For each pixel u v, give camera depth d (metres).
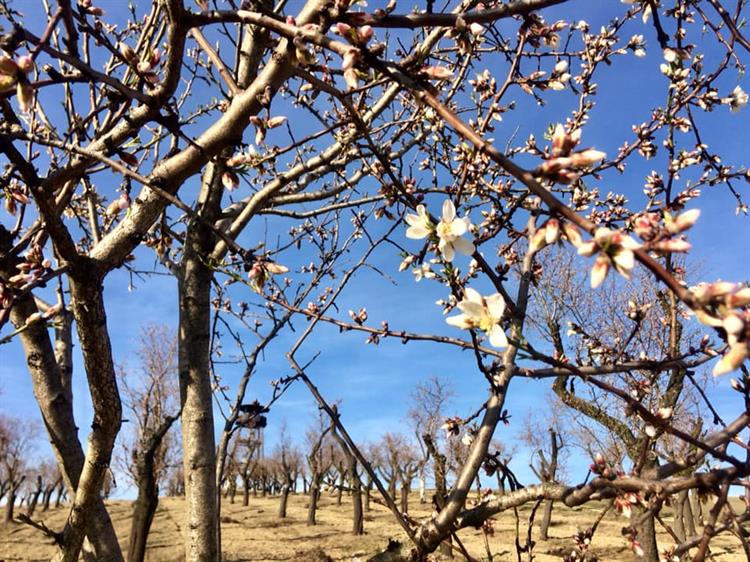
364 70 1.29
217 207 3.10
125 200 2.13
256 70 3.00
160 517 25.91
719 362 0.84
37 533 22.81
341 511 30.41
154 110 1.69
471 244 1.48
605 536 12.50
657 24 1.97
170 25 1.51
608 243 0.94
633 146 3.21
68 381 3.85
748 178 2.88
